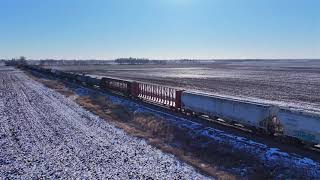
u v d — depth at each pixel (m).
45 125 28.66
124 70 160.75
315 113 19.50
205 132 24.73
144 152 20.88
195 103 30.56
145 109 36.09
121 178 16.62
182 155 20.25
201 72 133.88
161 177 16.75
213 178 16.66
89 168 18.06
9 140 23.98
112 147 21.91
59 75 93.31
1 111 35.91
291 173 16.69
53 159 19.61
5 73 117.88
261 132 23.34
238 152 20.12
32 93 53.00
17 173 17.48
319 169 16.88
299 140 20.44
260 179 16.56
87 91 56.12
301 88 62.97
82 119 31.33
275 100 45.56
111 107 38.12
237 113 25.28
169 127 27.30
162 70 159.75
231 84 72.75
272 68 172.38
